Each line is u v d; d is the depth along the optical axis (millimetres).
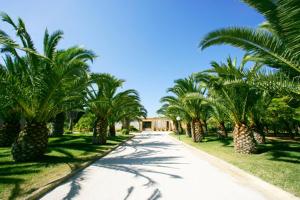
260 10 6094
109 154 13930
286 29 5770
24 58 10883
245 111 13242
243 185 6605
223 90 13320
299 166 8766
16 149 9984
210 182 6941
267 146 15961
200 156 12898
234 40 7348
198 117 23234
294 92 7270
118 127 66688
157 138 33156
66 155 11828
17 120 17031
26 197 5016
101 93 19750
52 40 10680
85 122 43000
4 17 9219
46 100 10406
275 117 20078
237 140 13297
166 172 8422
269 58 7566
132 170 8789
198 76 14938
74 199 5297
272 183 6379
